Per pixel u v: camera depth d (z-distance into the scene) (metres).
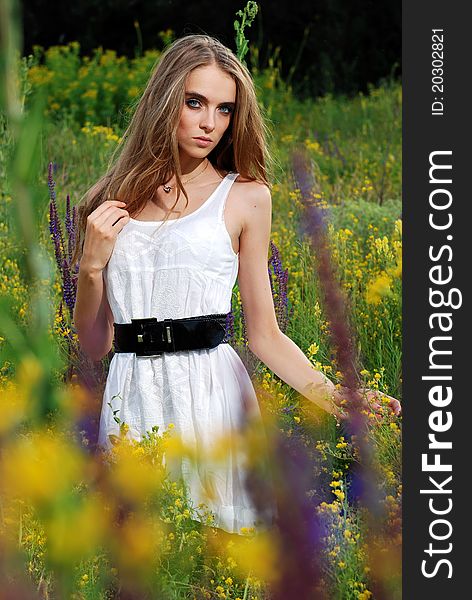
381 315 3.73
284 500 2.08
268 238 2.84
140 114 2.79
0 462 1.12
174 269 2.66
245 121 2.77
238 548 2.08
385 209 5.81
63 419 0.91
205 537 2.17
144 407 2.63
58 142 7.84
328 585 1.88
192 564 2.04
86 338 2.84
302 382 2.84
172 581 1.88
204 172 2.84
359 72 15.11
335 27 15.21
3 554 1.65
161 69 2.75
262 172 2.86
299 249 4.37
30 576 1.72
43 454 1.15
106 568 1.72
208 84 2.68
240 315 3.46
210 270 2.69
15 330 0.82
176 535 2.06
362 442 2.20
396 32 15.24
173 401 2.63
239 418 2.68
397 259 3.78
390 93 11.83
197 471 2.58
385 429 2.59
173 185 2.76
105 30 15.93
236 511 2.55
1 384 2.57
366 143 9.02
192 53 2.70
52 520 1.11
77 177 6.95
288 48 15.66
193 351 2.67
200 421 2.62
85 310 2.77
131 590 1.69
